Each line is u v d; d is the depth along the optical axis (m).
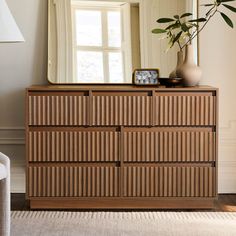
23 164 4.38
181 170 3.95
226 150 4.43
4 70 4.35
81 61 4.31
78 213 3.87
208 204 4.00
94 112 3.90
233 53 4.39
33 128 3.92
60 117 3.90
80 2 4.30
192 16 4.32
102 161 3.94
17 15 4.32
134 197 3.95
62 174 3.94
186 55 4.07
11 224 3.59
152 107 3.90
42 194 3.95
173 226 3.60
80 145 3.92
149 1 4.30
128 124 3.91
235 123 4.42
